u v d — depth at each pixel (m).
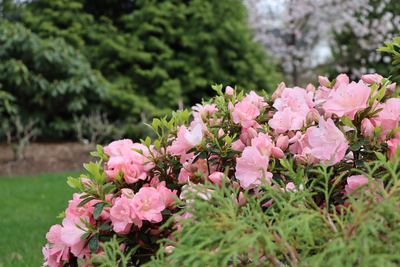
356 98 0.86
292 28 6.95
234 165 0.96
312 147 0.89
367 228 0.66
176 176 1.02
